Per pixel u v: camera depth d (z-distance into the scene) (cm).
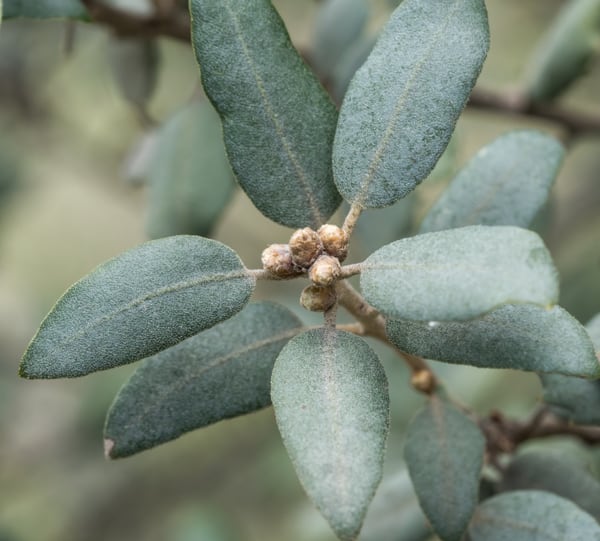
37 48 48
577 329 23
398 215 31
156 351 23
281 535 51
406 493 29
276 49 24
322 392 23
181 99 50
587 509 27
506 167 26
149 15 32
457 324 23
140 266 23
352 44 34
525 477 27
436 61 24
